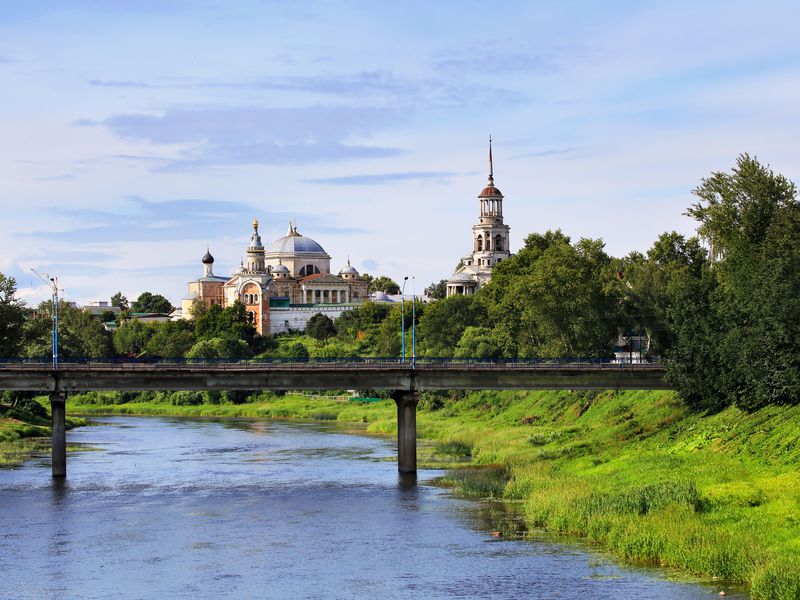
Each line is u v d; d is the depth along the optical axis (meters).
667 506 85.31
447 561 80.25
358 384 129.75
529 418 170.38
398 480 121.31
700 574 74.06
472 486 112.44
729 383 117.06
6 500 109.19
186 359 139.62
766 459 96.19
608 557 79.75
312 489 115.38
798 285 112.19
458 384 131.00
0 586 75.44
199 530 93.19
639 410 142.62
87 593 73.56
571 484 101.75
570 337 181.88
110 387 126.19
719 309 124.12
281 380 129.00
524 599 70.12
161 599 71.94
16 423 189.62
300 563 80.69
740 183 155.00
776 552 72.12
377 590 73.19
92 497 111.00
